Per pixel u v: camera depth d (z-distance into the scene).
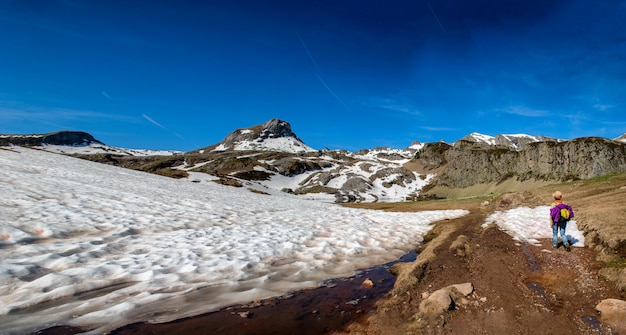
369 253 12.03
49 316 5.56
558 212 10.11
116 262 8.54
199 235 12.97
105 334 5.07
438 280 7.55
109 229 12.41
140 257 9.22
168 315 5.93
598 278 7.16
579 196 21.62
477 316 5.54
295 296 7.23
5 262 7.56
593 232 10.84
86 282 7.14
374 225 18.89
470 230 14.60
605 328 5.02
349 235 15.16
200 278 8.04
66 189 19.58
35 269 7.49
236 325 5.64
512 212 20.23
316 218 21.16
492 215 20.00
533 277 7.60
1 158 30.84
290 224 17.80
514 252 9.92
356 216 23.64
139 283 7.39
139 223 14.02
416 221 21.27
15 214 12.05
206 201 25.75
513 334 4.94
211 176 97.44
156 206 19.23
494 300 6.18
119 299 6.48
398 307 6.20
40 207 13.81
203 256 9.84
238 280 8.18
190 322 5.69
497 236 12.38
